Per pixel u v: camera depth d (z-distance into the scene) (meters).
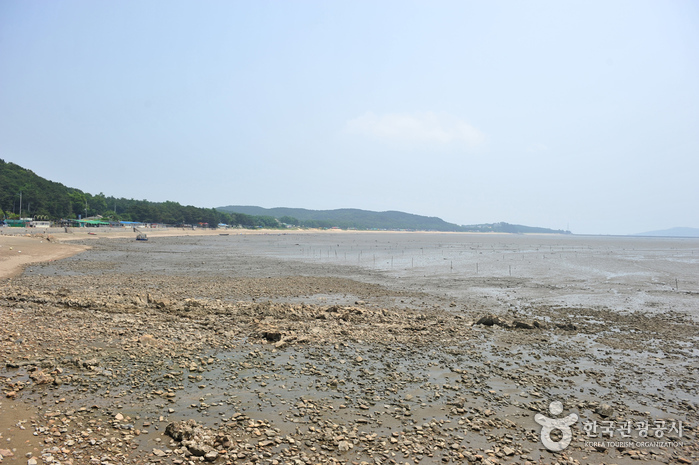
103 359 17.09
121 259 70.19
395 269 64.12
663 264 80.69
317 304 33.97
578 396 15.73
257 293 38.47
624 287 47.25
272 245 136.25
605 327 27.66
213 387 15.04
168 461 10.12
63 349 17.94
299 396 14.62
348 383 16.09
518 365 19.16
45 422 11.57
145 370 16.28
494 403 14.77
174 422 11.78
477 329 25.73
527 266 72.00
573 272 62.97
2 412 11.95
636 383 17.34
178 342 20.22
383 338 22.77
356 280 50.31
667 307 35.69
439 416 13.55
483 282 50.12
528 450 11.66
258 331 22.70
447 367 18.47
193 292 37.62
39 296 28.67
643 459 11.48
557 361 19.97
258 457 10.59
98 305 26.69
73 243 102.31
